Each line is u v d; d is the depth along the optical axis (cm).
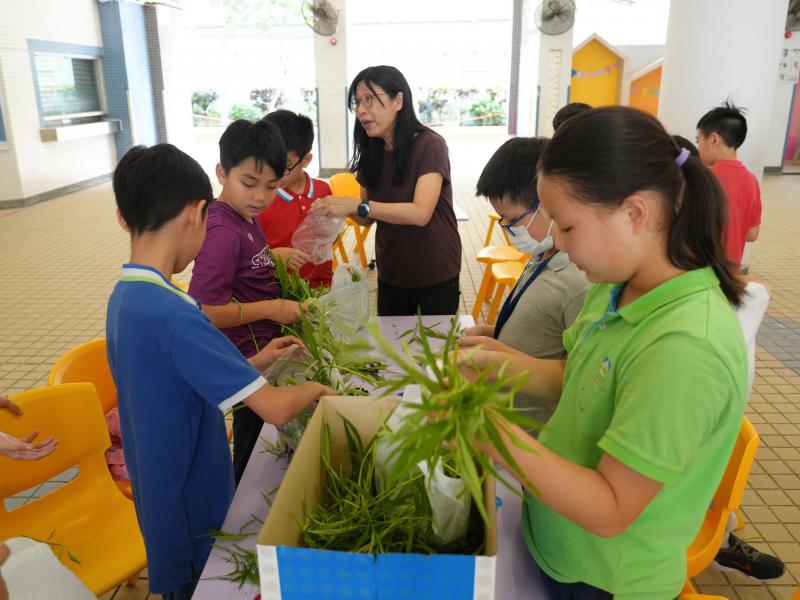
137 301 122
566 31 1052
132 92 1101
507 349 138
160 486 131
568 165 83
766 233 672
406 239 261
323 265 255
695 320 82
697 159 87
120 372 128
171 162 124
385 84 236
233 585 117
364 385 173
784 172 1076
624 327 93
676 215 86
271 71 1577
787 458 282
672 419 78
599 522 82
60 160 934
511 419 76
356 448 123
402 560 85
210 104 1605
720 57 489
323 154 1037
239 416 194
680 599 144
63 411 177
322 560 86
